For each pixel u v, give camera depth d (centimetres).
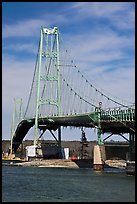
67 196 5781
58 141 17675
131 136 12119
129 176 9475
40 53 17150
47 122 16288
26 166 14688
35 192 6191
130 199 5528
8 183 7444
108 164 13938
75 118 14075
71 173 10556
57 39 17438
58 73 16888
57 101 16662
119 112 11650
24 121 17562
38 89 16762
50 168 13438
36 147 16812
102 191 6350
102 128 12781
